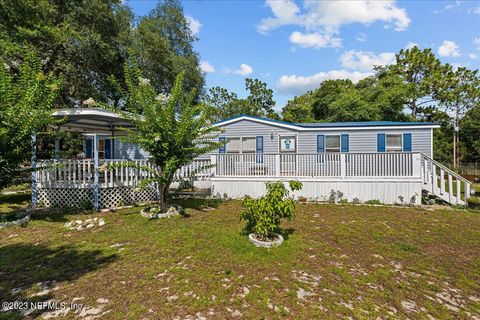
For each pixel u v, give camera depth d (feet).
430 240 17.74
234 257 14.47
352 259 14.57
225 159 33.86
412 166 29.12
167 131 22.22
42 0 37.37
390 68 93.71
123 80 61.26
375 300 10.65
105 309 9.96
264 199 15.87
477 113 90.99
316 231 19.38
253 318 9.40
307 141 41.88
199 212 25.40
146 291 11.16
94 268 13.34
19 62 37.83
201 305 10.16
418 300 10.72
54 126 30.07
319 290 11.30
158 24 77.71
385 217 23.58
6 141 20.52
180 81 22.63
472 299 10.88
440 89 90.58
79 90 52.06
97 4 50.14
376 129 39.47
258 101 133.49
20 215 23.36
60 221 22.35
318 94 102.78
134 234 18.53
